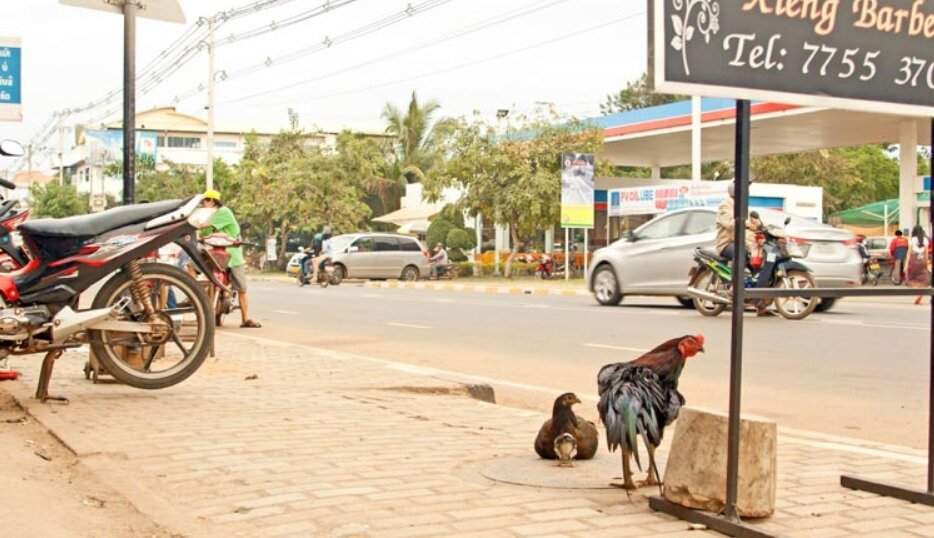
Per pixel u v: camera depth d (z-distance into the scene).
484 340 12.81
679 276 16.81
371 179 49.84
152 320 6.91
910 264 19.53
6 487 4.76
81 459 5.31
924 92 4.43
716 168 54.50
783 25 4.04
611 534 4.06
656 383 4.54
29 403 6.84
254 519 4.24
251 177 48.66
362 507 4.40
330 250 33.12
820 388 8.70
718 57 3.89
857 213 35.84
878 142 33.84
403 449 5.68
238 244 11.06
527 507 4.44
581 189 30.39
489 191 34.69
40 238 6.54
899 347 11.27
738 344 4.06
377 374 8.82
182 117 84.88
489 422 6.70
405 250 34.47
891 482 4.93
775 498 4.44
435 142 48.38
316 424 6.37
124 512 4.46
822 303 15.88
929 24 4.41
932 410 4.61
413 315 17.14
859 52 4.23
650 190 29.97
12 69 12.01
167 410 6.71
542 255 36.50
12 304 6.47
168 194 54.66
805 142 33.75
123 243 6.71
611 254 18.08
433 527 4.12
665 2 3.77
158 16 9.56
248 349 10.81
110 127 77.19
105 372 7.89
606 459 5.53
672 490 4.31
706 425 4.26
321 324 15.44
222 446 5.61
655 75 3.77
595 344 12.12
